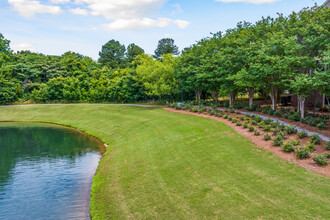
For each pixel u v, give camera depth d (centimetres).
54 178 1683
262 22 2419
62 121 4084
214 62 2666
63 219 1167
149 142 2072
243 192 1053
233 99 2856
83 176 1706
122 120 3306
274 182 1077
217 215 941
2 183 1616
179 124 2397
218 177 1223
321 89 1568
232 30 2911
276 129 1606
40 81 6756
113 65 8356
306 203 906
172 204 1077
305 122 1723
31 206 1303
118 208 1151
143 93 4706
